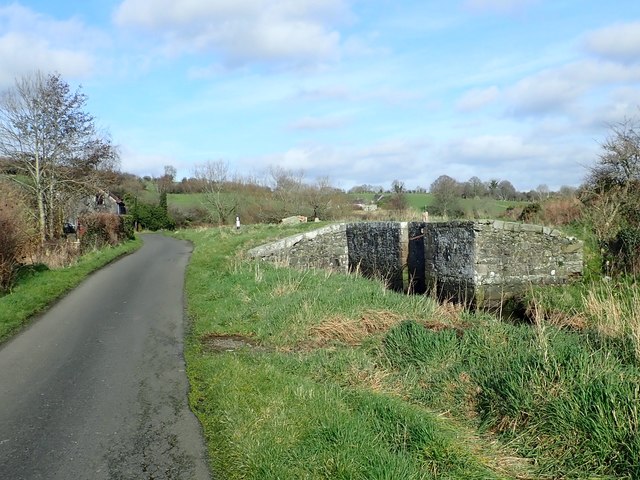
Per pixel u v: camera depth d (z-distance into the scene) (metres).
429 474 4.05
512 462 4.47
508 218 21.11
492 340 6.91
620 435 4.25
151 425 5.31
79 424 5.37
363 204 48.56
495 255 13.52
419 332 7.14
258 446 4.46
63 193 25.86
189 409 5.71
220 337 8.78
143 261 20.80
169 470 4.40
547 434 4.67
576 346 5.90
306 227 24.44
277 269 14.22
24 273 14.10
